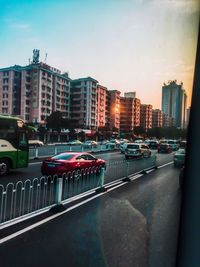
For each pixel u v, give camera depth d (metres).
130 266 3.16
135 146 22.38
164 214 3.32
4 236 4.43
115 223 4.70
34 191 8.19
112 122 76.44
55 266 3.44
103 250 3.63
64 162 10.62
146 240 3.27
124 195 7.20
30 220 5.27
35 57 75.88
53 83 81.56
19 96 76.06
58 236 4.40
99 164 12.42
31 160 18.56
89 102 87.31
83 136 75.12
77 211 5.92
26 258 3.67
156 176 9.14
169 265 2.43
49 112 79.50
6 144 11.76
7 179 10.66
